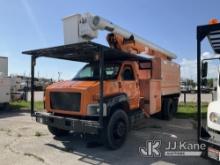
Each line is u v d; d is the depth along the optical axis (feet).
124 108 22.21
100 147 20.68
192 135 25.36
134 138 23.82
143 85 26.05
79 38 20.72
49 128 23.31
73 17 20.98
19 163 16.71
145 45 29.48
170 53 37.96
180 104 56.70
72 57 24.20
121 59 24.41
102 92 18.35
